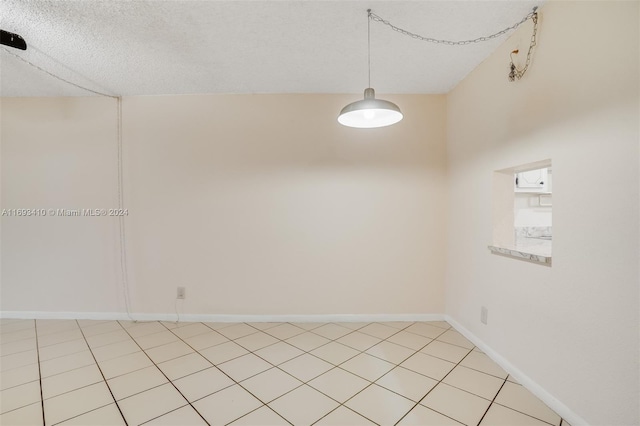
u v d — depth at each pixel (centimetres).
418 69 250
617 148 132
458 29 197
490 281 224
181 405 169
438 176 296
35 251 307
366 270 298
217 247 299
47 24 192
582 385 148
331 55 230
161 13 182
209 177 298
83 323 295
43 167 305
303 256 298
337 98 297
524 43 189
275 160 297
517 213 361
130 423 154
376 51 224
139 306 303
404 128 296
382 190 296
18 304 307
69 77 264
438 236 297
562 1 159
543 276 172
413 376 197
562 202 159
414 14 183
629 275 127
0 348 240
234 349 237
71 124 303
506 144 206
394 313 298
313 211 297
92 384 189
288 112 297
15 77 264
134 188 301
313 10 181
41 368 209
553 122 165
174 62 240
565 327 158
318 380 193
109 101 301
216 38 209
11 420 157
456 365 211
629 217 127
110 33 202
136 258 302
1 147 305
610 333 134
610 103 134
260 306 299
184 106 299
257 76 264
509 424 153
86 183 304
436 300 299
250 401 172
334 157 296
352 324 290
